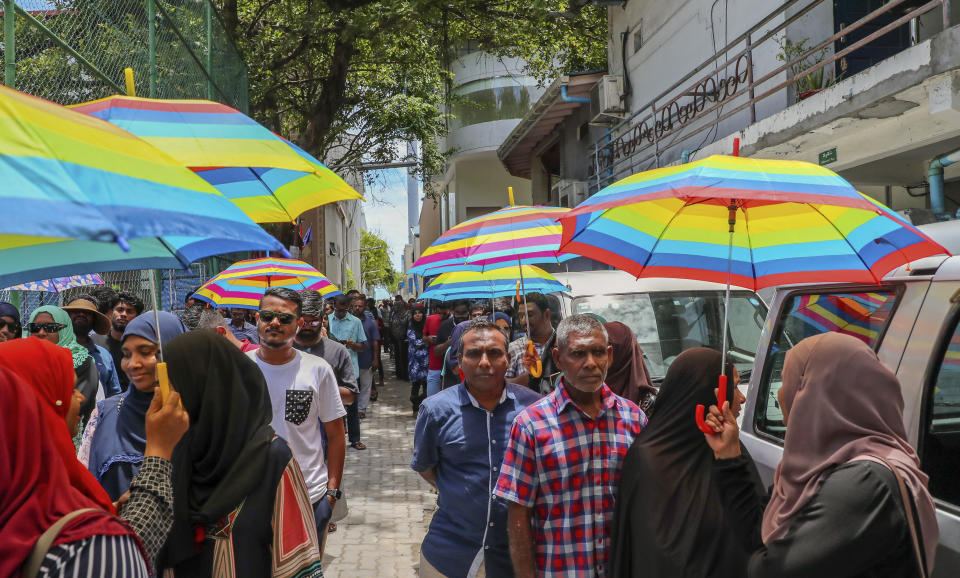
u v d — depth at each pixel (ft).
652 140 43.50
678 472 8.71
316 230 102.06
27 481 5.29
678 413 8.93
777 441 11.14
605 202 8.57
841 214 9.40
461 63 98.32
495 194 107.14
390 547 20.17
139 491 6.98
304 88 63.93
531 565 9.55
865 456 6.36
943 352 8.21
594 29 60.44
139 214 4.38
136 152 5.16
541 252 15.60
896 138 25.53
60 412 6.93
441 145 109.19
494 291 22.77
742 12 34.68
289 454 8.86
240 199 11.71
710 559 8.27
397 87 68.49
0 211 3.69
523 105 98.78
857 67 29.96
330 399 15.02
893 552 6.13
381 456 31.50
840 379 6.66
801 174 8.25
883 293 9.55
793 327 11.51
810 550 6.19
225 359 8.55
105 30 20.74
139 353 11.04
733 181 7.93
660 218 10.30
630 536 8.95
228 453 8.35
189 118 9.57
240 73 44.60
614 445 9.73
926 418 8.15
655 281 21.49
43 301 21.18
